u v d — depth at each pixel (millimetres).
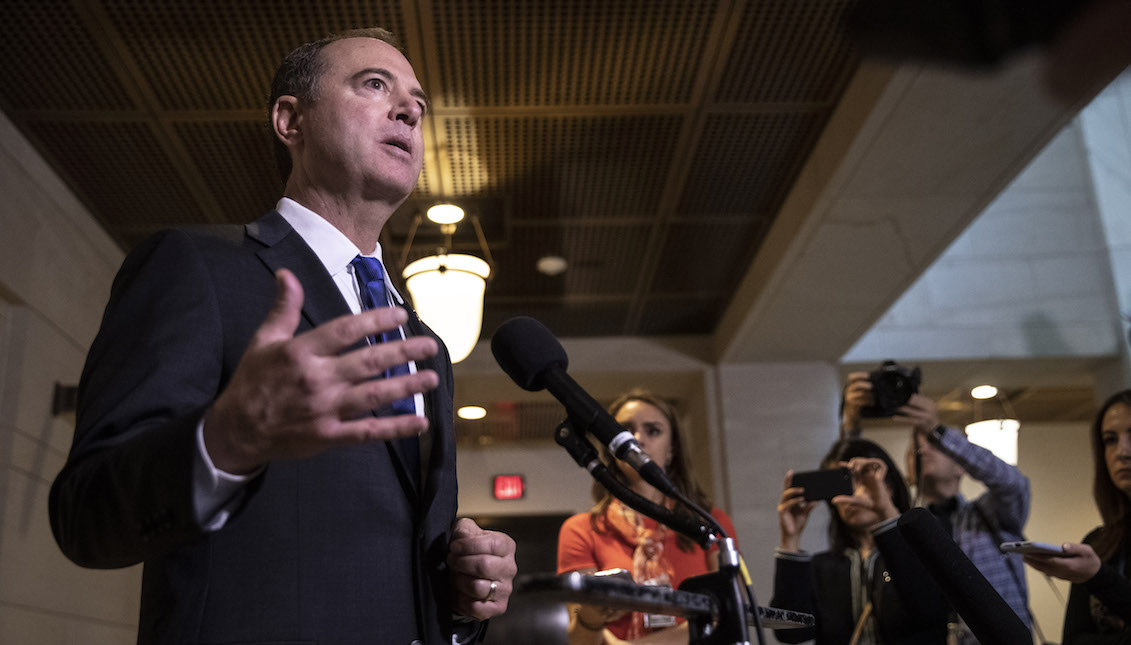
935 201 4082
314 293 1130
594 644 2412
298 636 953
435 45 3426
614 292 5578
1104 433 2510
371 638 999
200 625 927
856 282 4883
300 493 1013
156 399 909
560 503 8055
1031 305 6129
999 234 6305
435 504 1155
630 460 1028
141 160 4047
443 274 3951
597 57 3518
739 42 3453
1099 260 6188
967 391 6777
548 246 4980
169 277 1018
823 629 2541
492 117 3861
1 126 3658
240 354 1026
